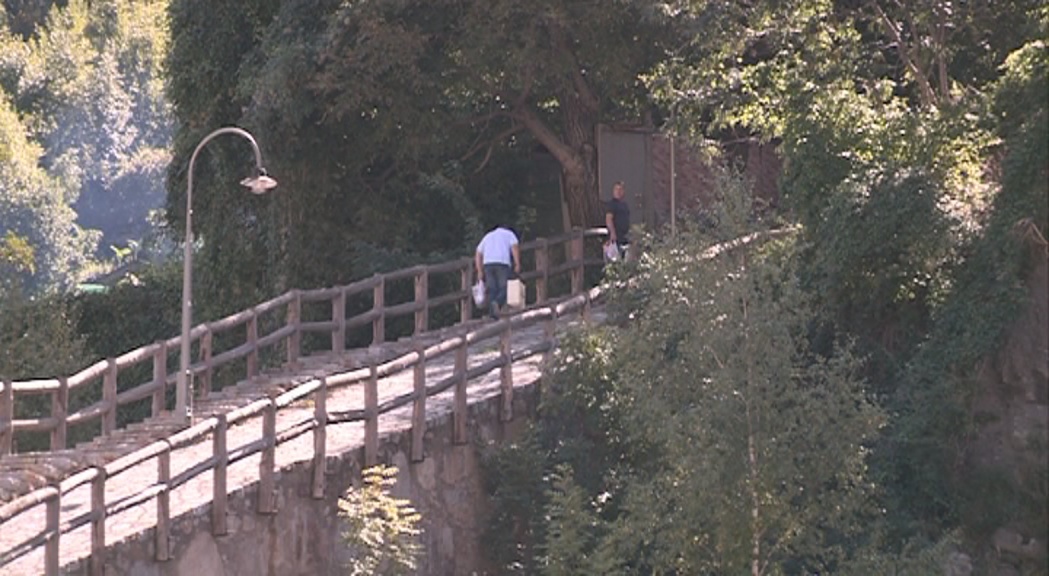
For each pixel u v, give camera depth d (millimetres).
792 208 88438
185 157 134750
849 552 69375
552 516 71500
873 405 66312
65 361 115438
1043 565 74188
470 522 77562
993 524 75250
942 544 65312
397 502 68562
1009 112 80375
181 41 130875
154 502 67000
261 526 67750
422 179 123438
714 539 64250
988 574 74938
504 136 128250
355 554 69438
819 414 63531
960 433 76438
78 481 58969
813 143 87188
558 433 80188
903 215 80875
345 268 125250
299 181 123250
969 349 76875
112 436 80000
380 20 114438
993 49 100188
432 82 117438
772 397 63344
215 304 134625
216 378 130375
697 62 110875
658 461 70625
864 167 85312
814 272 83938
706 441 63281
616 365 73625
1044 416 75375
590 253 125688
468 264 107938
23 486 69750
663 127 109125
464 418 77438
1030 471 75000
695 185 131875
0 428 75000
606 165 129000
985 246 78250
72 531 62969
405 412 79188
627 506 66312
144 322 142625
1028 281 76938
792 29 99812
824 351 83500
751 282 64812
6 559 56031
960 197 82312
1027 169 77625
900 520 74312
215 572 65438
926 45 98438
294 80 116812
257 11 128625
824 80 95000
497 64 118562
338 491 71312
